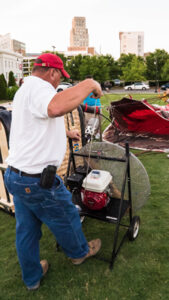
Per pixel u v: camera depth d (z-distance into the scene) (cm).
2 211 344
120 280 215
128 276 219
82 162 278
